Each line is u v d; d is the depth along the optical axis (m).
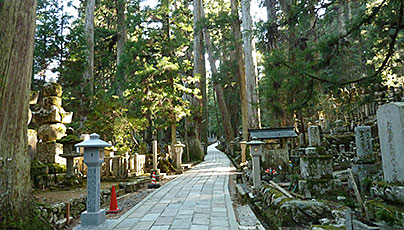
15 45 4.43
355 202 5.27
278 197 5.96
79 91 17.53
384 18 5.44
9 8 4.44
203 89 30.80
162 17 20.11
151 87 15.92
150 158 14.64
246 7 17.52
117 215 6.06
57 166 8.76
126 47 17.92
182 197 8.01
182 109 16.56
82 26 19.81
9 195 4.12
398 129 4.10
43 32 18.03
